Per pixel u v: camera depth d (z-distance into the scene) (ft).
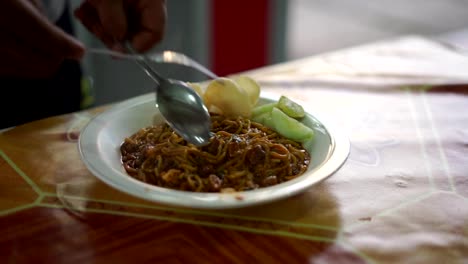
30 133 1.86
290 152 1.64
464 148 1.85
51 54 1.83
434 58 2.68
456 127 2.01
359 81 2.39
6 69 1.90
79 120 1.98
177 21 4.33
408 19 7.45
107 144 1.62
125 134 1.74
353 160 1.75
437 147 1.85
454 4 8.14
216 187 1.46
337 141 1.61
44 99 2.66
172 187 1.48
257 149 1.56
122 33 1.90
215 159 1.56
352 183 1.62
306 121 1.79
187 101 1.65
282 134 1.73
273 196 1.34
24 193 1.53
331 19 7.41
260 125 1.78
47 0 2.49
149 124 1.81
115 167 1.53
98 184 1.59
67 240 1.36
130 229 1.40
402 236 1.40
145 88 4.37
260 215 1.46
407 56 2.70
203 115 1.63
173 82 1.69
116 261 1.29
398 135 1.93
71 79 2.75
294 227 1.42
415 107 2.16
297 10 7.73
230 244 1.35
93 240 1.36
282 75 2.43
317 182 1.40
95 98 4.32
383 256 1.33
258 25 4.60
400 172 1.69
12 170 1.64
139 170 1.54
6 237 1.36
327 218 1.46
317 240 1.38
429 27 7.14
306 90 2.28
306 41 6.59
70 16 2.77
